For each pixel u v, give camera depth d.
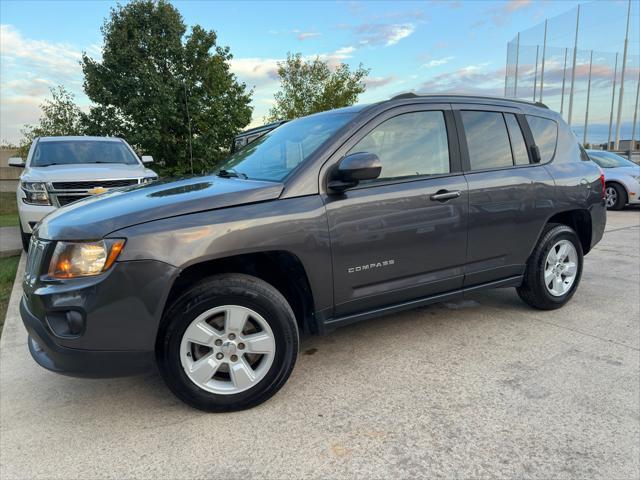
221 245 2.36
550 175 3.75
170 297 2.48
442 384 2.79
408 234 2.97
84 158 7.36
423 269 3.10
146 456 2.18
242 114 17.00
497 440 2.24
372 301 2.93
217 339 2.47
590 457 2.11
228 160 3.80
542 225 3.72
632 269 5.46
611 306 4.15
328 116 3.26
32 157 7.16
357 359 3.15
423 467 2.06
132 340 2.27
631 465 2.05
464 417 2.44
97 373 2.28
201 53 16.69
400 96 3.13
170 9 16.17
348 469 2.06
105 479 2.03
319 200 2.67
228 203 2.47
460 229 3.21
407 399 2.63
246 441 2.28
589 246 4.22
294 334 2.61
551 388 2.71
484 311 4.05
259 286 2.50
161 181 3.33
